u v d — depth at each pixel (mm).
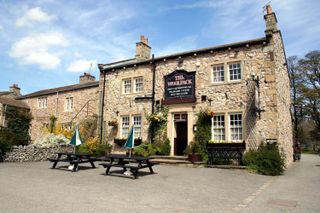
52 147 14352
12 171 9305
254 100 11914
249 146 11742
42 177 8219
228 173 9969
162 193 6355
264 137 11477
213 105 13016
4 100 23594
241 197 6184
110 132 16578
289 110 17328
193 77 13820
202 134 12906
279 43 13430
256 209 5141
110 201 5414
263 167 10219
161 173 9664
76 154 10180
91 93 20109
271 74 11758
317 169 12438
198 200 5766
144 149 13797
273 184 7980
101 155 15328
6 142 12258
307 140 41344
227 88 12781
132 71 16359
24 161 12875
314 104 30547
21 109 21875
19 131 18797
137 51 17594
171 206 5199
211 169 10969
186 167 11664
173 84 14406
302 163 16594
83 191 6305
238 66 12773
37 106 24359
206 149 12633
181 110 13945
